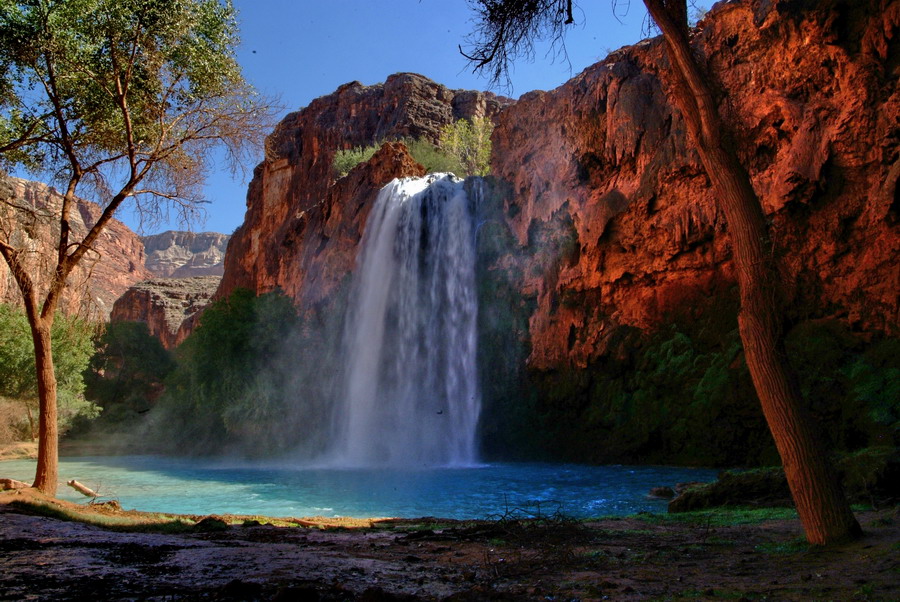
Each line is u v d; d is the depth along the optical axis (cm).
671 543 661
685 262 2655
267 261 5819
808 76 2302
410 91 7081
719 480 1149
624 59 3041
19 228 1292
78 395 4678
